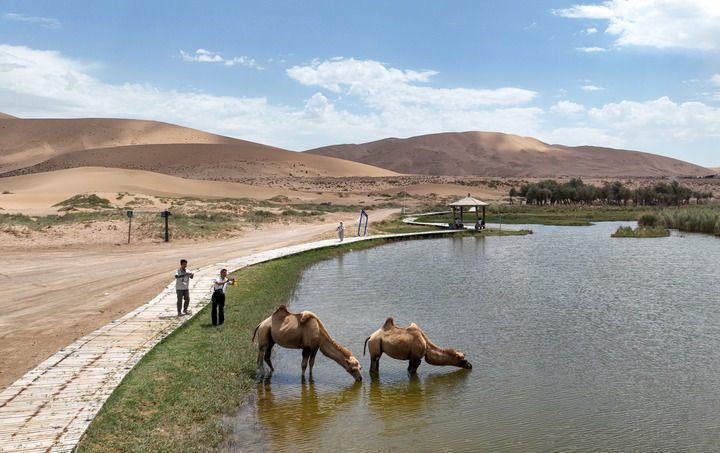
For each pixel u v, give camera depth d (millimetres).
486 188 171125
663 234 49812
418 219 74688
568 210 96312
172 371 11758
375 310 19328
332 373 12977
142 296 19734
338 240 42375
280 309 12398
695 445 9422
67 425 8750
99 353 12602
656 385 12250
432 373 13031
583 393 11750
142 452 8336
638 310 19594
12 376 11289
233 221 53781
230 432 9586
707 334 16484
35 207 64875
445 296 22000
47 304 18391
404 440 9469
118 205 65125
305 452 8961
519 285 24656
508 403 11203
